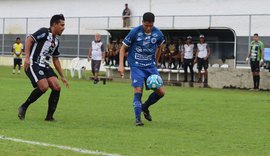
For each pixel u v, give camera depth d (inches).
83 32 3442.4
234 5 2987.2
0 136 753.6
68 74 2886.3
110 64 2556.6
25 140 724.7
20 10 3863.2
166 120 994.1
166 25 3154.5
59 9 3678.6
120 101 1347.2
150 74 931.3
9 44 3750.0
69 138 750.5
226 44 2379.4
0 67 3452.3
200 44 2208.4
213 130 868.0
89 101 1333.7
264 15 2711.6
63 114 1050.1
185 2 3164.4
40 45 912.3
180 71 2317.9
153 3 3302.2
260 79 2014.0
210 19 2871.6
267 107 1282.0
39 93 926.4
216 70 2123.5
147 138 767.1
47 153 638.5
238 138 787.4
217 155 653.9
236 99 1502.2
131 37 904.3
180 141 748.6
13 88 1706.4
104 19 3380.9
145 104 956.6
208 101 1413.6
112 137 768.9
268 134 834.8
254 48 1991.9
